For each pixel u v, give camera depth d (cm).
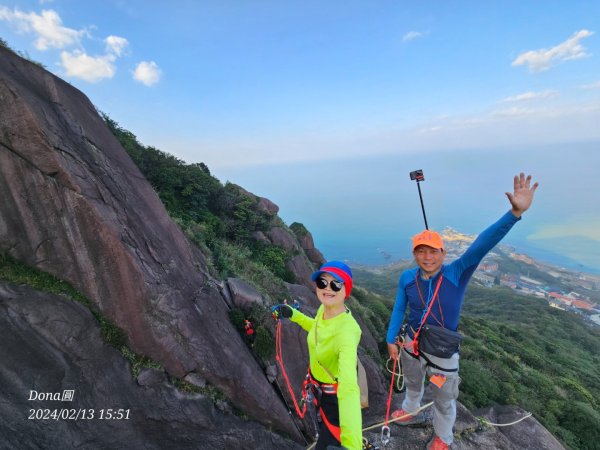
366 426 450
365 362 1102
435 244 281
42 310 405
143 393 458
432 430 400
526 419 496
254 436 562
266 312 786
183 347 518
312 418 733
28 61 476
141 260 497
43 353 388
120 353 457
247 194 1948
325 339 215
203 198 1475
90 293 448
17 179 414
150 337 482
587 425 1532
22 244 420
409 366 350
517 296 7119
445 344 293
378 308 2067
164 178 1320
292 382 744
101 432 397
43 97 471
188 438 479
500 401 1498
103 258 454
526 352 2667
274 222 1820
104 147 564
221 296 743
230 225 1498
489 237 261
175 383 502
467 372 1590
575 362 3203
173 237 666
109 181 524
